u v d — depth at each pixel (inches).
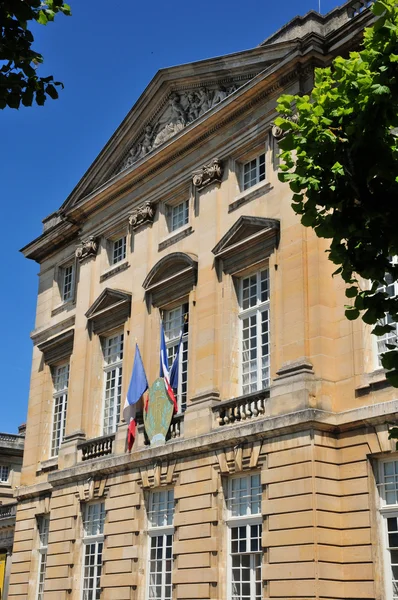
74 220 1204.5
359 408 724.7
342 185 448.8
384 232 434.6
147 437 954.1
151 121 1098.1
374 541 687.7
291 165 482.9
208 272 919.7
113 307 1066.1
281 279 820.6
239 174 936.9
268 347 842.2
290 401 760.3
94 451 1042.1
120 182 1103.6
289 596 706.8
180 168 1013.8
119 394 1055.6
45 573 1056.8
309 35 839.7
